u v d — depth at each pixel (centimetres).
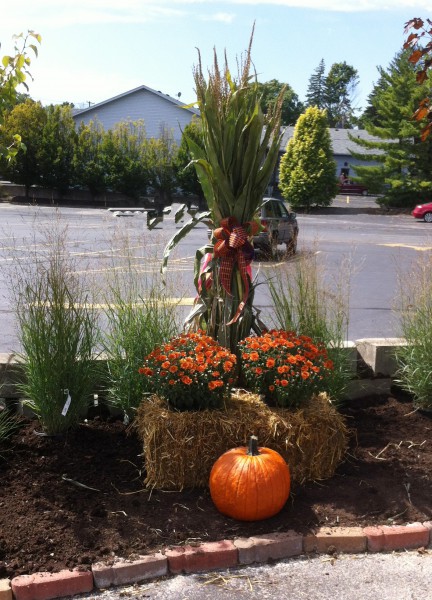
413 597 325
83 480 410
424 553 364
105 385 493
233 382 431
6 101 431
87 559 335
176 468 401
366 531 366
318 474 420
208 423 401
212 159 458
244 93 462
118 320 485
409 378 537
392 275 1397
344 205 4303
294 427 408
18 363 474
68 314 447
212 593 325
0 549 339
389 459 452
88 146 4266
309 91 11325
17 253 1027
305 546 360
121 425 486
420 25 397
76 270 549
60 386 447
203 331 488
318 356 439
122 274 517
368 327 920
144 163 4222
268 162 468
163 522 370
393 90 3875
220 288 475
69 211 3472
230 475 371
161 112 5000
